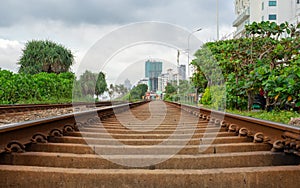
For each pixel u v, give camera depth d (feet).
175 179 7.19
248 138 12.81
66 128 14.66
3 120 25.21
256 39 39.27
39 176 7.11
